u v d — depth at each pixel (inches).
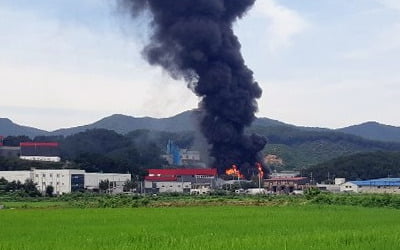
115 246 955.3
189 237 1086.4
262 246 931.3
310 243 974.4
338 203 2605.8
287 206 2431.1
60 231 1258.0
